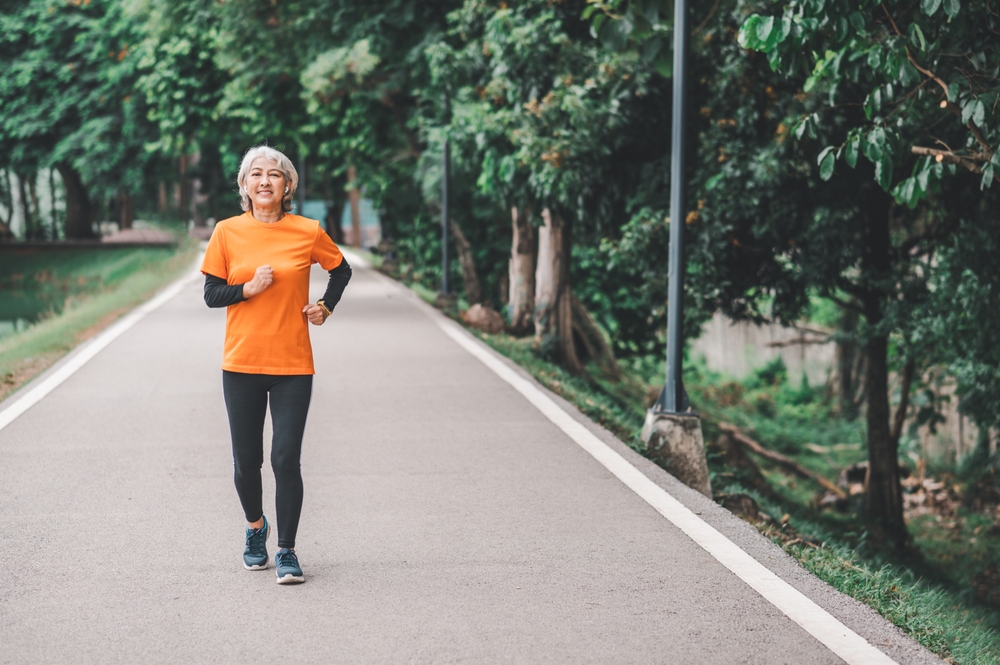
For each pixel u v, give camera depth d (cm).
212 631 405
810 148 1188
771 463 2253
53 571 474
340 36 2053
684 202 759
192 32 2294
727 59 1176
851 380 2892
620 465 691
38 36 4006
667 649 388
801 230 1260
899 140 723
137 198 6388
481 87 1507
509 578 468
